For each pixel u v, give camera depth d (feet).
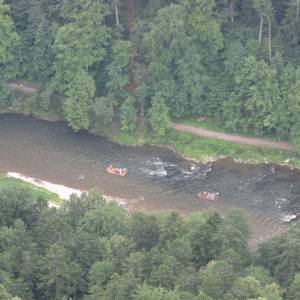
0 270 455.22
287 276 457.27
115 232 508.53
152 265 463.42
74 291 466.29
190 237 491.31
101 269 458.91
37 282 466.70
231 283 431.43
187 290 433.48
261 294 416.26
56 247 454.40
